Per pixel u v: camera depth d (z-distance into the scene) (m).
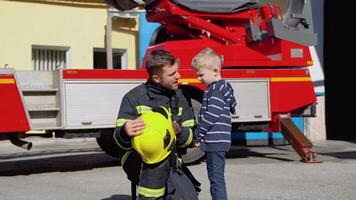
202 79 5.85
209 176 5.79
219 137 5.68
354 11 22.52
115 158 11.87
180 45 10.20
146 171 4.34
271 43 10.80
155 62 4.42
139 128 4.20
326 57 22.50
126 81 9.65
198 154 10.11
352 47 22.47
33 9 15.62
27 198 7.46
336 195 7.45
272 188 8.00
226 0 10.53
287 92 10.86
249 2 10.66
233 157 11.70
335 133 18.52
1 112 8.74
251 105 10.60
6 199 7.41
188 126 4.59
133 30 17.05
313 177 8.89
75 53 16.31
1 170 10.30
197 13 10.41
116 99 9.56
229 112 5.80
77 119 9.30
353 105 22.45
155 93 4.50
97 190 7.98
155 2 10.44
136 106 4.46
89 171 9.96
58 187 8.28
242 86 10.53
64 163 11.25
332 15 22.36
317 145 14.59
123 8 10.74
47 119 9.23
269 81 10.73
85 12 16.44
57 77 9.28
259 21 10.79
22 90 9.01
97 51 16.95
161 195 4.36
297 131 10.84
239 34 10.73
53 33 15.95
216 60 5.81
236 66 10.57
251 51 10.66
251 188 8.00
